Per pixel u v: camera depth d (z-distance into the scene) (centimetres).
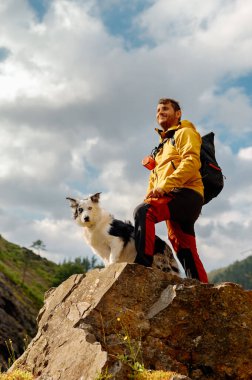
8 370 552
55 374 475
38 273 8256
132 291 539
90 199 904
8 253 8662
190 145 612
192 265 636
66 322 546
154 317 521
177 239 649
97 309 523
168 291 539
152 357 493
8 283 5234
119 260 870
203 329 520
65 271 8100
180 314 524
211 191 651
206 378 496
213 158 652
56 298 607
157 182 640
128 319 517
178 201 608
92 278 579
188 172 596
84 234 916
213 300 532
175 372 463
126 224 905
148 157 680
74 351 482
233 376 498
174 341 513
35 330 4062
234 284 546
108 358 444
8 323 3619
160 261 811
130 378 441
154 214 611
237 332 517
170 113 671
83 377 441
